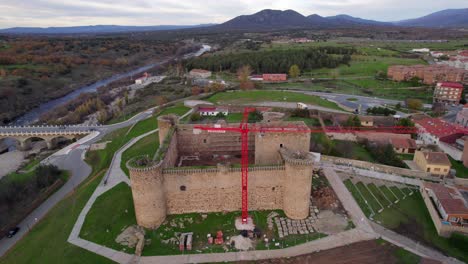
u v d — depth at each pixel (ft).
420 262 160.35
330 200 208.23
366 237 177.37
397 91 541.34
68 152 338.34
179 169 183.21
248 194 193.57
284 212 195.62
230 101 469.57
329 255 163.84
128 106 531.91
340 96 512.63
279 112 393.50
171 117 254.88
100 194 223.71
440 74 565.53
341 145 308.19
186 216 191.62
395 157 272.10
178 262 159.53
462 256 168.04
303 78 652.48
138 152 293.43
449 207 189.37
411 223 193.67
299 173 179.52
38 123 459.73
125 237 175.83
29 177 287.28
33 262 164.14
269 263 158.61
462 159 274.36
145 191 174.29
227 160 242.78
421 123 341.62
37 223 208.85
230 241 172.86
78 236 179.01
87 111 507.71
